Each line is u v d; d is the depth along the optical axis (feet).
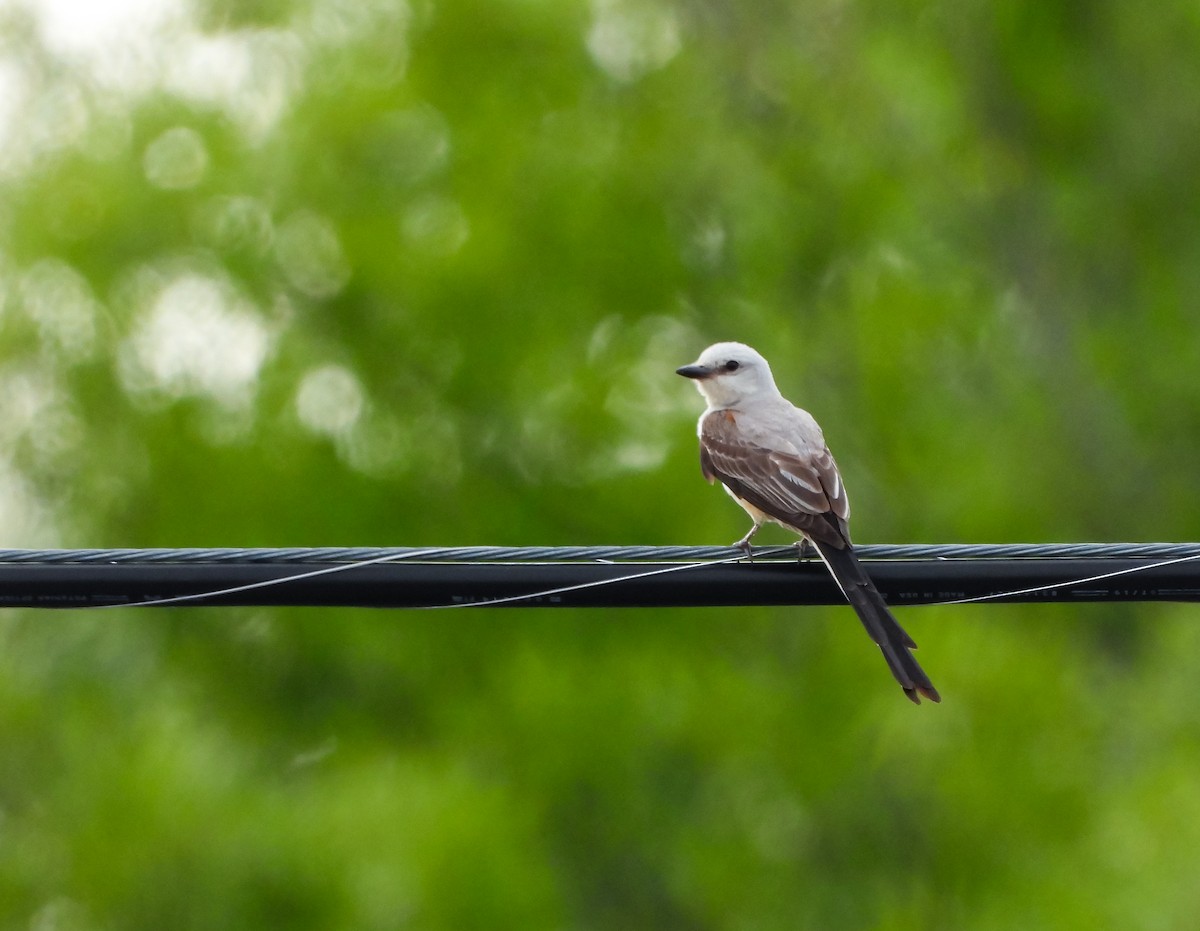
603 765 53.52
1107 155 58.23
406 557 20.18
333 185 55.88
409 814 51.47
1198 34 56.95
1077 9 58.34
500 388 55.26
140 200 55.62
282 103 57.36
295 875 50.29
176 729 55.83
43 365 56.34
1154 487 56.95
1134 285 58.90
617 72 60.34
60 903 52.95
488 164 56.65
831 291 60.75
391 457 54.95
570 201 56.49
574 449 55.88
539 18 57.88
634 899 56.54
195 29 57.62
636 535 54.24
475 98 57.36
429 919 49.96
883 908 52.31
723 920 54.34
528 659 54.70
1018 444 57.67
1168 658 48.39
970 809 51.13
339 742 55.98
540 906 51.29
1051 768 51.42
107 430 55.77
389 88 56.03
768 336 58.90
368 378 55.62
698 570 20.63
